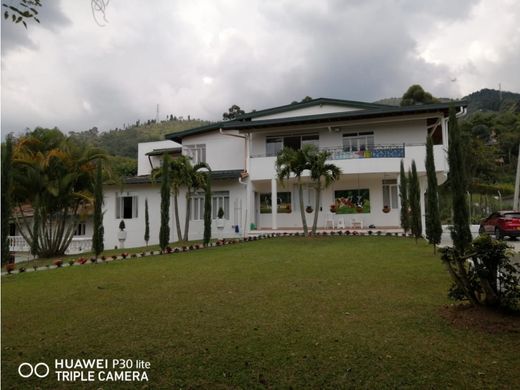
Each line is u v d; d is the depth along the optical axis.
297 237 17.00
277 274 8.26
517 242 15.27
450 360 3.58
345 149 20.56
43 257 16.05
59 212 16.55
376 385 3.17
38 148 15.75
